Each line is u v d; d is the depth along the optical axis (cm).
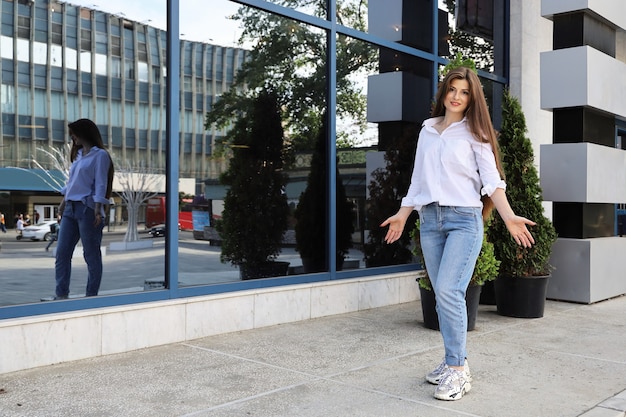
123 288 464
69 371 391
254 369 403
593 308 659
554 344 488
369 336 504
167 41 493
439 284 350
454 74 353
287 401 340
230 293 514
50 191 430
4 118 409
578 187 686
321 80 612
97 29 455
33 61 424
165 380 375
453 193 349
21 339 391
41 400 335
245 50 549
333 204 610
